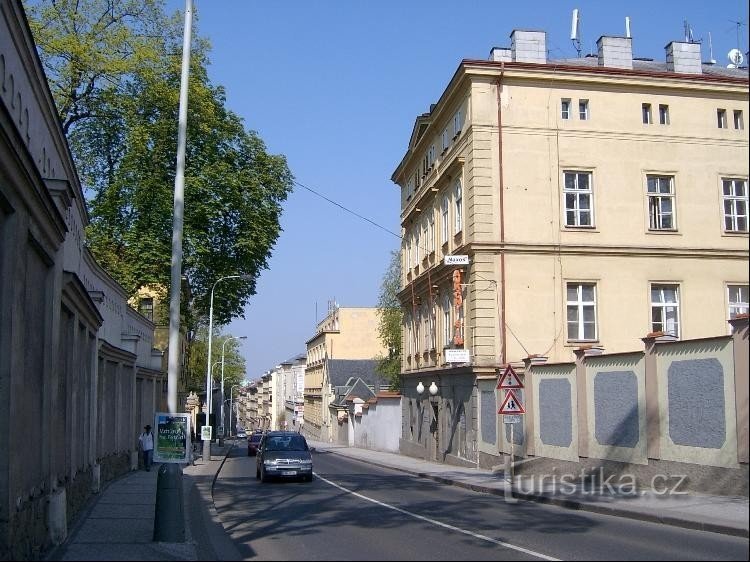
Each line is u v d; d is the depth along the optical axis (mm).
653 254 31797
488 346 30453
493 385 29391
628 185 31969
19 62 11500
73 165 17688
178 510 12570
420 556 11234
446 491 23484
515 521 15523
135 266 36688
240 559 11289
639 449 19969
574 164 31641
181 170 14273
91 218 38188
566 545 12148
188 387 57469
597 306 31250
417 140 40812
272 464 27531
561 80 31766
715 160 32812
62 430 14867
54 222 11930
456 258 31266
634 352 20297
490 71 31188
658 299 32000
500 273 30703
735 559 10609
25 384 10609
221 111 40531
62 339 14758
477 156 31047
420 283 40656
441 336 36938
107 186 38875
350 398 74500
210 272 40438
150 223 37312
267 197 41438
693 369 18000
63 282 13867
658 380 19297
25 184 9852
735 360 16547
